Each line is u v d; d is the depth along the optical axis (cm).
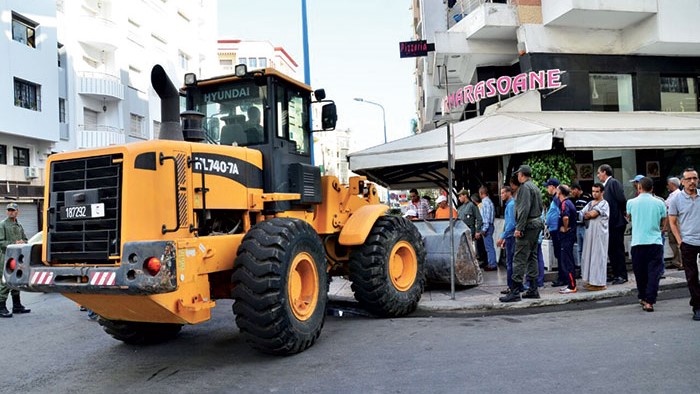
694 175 604
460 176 1395
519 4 1410
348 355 521
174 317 466
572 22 1382
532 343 530
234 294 495
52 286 459
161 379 477
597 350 491
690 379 401
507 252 827
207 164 511
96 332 691
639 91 1445
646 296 663
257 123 602
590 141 948
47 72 2497
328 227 670
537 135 939
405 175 1394
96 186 473
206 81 625
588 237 794
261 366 500
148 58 3312
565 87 1391
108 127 2880
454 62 1588
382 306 680
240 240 534
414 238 740
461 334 588
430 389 410
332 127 671
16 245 490
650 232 659
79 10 2788
